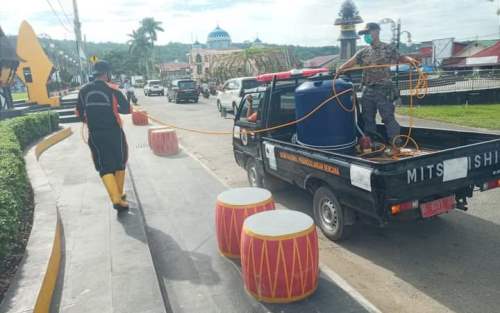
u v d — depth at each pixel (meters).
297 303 3.44
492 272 3.97
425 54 63.41
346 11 55.81
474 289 3.69
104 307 3.18
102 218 5.15
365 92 5.73
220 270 4.11
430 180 4.02
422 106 20.08
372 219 4.34
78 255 4.09
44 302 3.13
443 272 4.03
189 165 9.12
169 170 8.66
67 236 4.59
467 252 4.41
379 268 4.18
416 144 5.76
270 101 6.28
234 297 3.60
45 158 9.77
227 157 10.21
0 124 9.74
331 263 4.33
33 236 4.11
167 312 3.33
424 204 4.07
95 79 5.23
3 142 6.83
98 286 3.49
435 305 3.49
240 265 4.20
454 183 4.18
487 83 21.31
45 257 3.64
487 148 4.38
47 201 5.23
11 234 3.73
